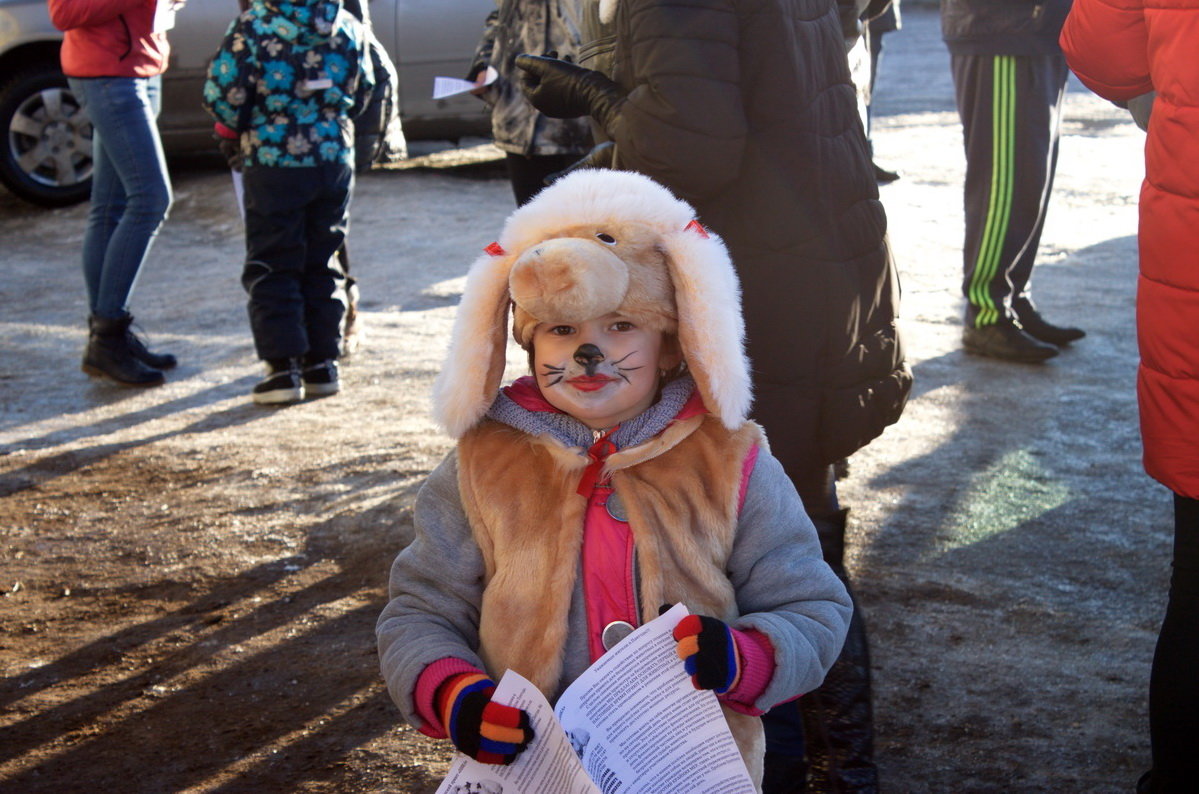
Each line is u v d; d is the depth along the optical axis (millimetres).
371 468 4977
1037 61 5504
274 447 5262
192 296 7832
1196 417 2316
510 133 4641
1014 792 2822
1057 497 4484
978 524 4273
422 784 2953
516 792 1600
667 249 1799
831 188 2605
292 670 3521
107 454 5266
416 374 6148
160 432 5512
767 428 2633
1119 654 3420
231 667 3553
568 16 4484
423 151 11828
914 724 3100
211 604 3951
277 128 5430
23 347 6871
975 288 5988
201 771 3049
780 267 2578
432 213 9625
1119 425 5168
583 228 1809
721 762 1621
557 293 1686
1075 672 3328
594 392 1788
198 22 9594
